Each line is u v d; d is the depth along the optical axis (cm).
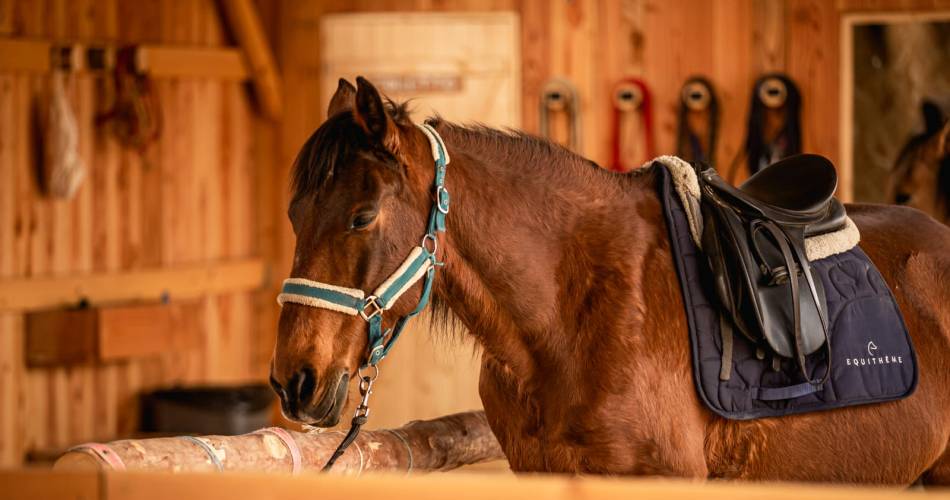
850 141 755
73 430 762
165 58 801
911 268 341
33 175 730
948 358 333
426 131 297
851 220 349
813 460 312
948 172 737
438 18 812
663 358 294
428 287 292
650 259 305
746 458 304
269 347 914
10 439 715
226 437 296
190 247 850
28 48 718
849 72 754
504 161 307
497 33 805
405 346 811
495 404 317
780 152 762
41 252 737
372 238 281
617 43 791
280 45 862
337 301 277
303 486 210
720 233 308
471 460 363
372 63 824
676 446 292
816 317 307
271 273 912
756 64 769
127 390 805
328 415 277
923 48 740
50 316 727
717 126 773
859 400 311
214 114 865
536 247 300
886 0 745
